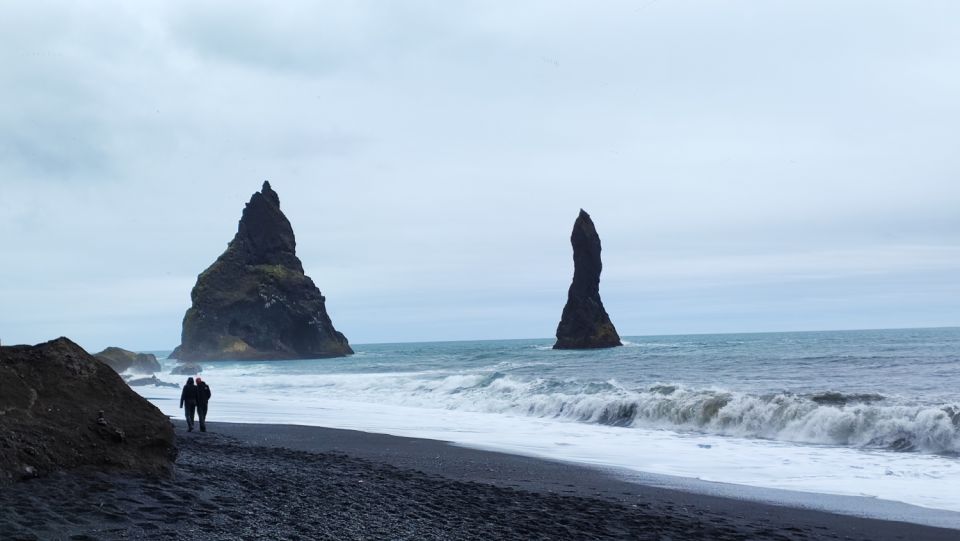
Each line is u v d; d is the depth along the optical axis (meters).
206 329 169.38
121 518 9.14
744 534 11.32
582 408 30.02
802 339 136.00
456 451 21.19
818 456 19.22
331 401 43.09
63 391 12.42
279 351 168.12
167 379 76.88
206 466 14.22
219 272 176.38
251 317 169.38
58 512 9.12
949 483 15.64
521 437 24.41
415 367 86.38
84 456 11.38
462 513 11.78
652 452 20.67
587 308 133.88
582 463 18.94
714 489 15.38
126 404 12.79
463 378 44.22
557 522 11.59
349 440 23.70
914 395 31.28
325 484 13.39
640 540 10.66
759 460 18.97
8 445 10.74
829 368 52.53
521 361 85.62
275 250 181.75
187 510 9.91
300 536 9.19
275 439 23.91
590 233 133.62
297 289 174.25
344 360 135.12
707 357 75.56
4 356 12.55
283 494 11.91
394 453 20.77
